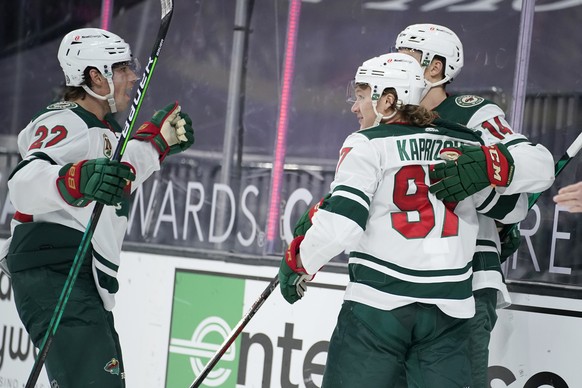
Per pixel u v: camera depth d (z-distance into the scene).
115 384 5.83
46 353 5.57
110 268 6.02
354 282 5.29
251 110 7.95
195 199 8.18
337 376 5.23
